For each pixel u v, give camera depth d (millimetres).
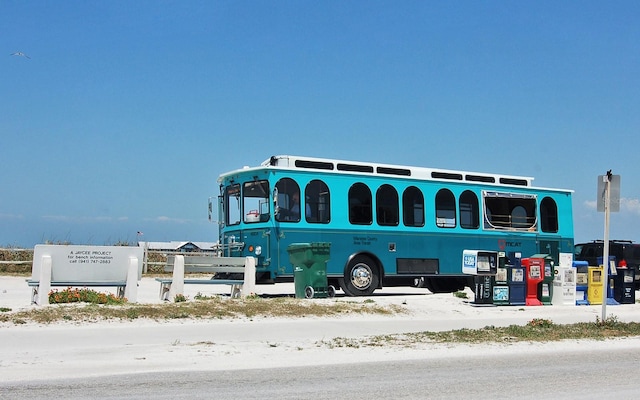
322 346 13375
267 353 12469
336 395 9062
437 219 24531
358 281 22906
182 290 19625
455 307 20734
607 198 17547
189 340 13570
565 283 22797
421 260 24031
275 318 16969
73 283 17891
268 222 21719
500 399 8984
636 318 19766
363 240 23016
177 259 19641
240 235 22484
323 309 18266
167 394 8984
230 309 17328
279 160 22266
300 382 9930
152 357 11789
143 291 24781
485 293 21547
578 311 21031
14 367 10742
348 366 11398
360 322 16969
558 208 27219
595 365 11883
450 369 11242
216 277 21969
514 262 22266
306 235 22109
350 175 23078
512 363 11977
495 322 17984
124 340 13328
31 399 8602
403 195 23984
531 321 17156
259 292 26641
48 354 11852
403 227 23797
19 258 33156
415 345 13773
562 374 10930
